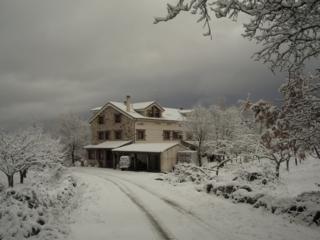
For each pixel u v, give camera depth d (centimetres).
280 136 1174
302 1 589
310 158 2783
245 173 2048
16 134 2223
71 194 1780
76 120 5694
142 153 4069
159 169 3869
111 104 4856
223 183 1797
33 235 850
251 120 1709
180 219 1180
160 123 4812
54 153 2812
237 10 616
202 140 4206
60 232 934
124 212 1323
